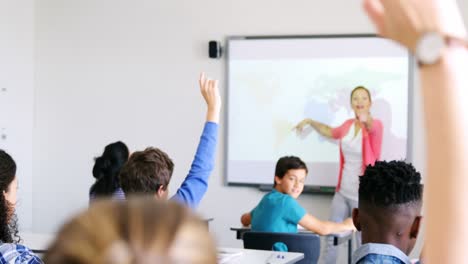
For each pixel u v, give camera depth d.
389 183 1.64
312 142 6.36
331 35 6.31
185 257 0.42
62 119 7.09
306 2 6.39
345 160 6.23
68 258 0.41
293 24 6.43
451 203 0.60
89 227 0.42
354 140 6.20
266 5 6.48
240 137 6.55
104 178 4.36
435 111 0.59
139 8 6.84
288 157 4.54
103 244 0.42
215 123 2.72
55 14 7.10
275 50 6.45
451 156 0.59
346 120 6.27
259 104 6.50
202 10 6.66
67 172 7.09
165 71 6.77
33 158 7.18
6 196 2.54
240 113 6.54
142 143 6.84
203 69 6.66
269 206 4.43
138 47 6.84
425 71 0.60
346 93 6.27
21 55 7.01
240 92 6.54
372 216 1.67
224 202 6.60
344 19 6.30
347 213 6.21
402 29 0.59
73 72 7.05
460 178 0.60
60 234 0.43
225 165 6.59
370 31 6.24
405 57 6.14
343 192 6.20
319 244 4.05
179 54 6.73
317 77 6.35
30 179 7.17
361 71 6.24
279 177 4.52
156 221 0.43
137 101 6.86
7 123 6.87
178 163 6.74
